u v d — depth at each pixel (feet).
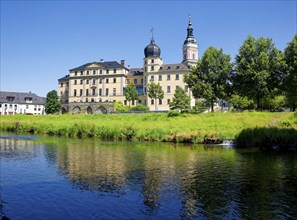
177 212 39.09
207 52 214.28
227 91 205.57
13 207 41.04
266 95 190.60
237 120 153.89
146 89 341.62
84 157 82.07
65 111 335.47
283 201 43.34
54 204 42.11
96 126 155.63
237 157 83.30
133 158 80.89
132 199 44.19
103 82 363.56
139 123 162.71
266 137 108.99
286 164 71.82
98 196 45.65
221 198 44.75
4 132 173.37
